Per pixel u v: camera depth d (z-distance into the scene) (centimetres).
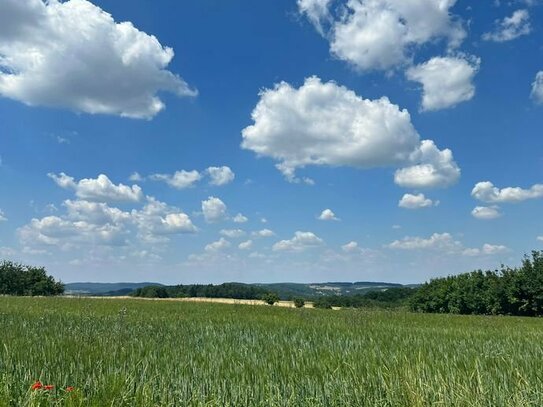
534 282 5622
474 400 560
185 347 1048
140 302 3469
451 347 1120
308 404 568
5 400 513
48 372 662
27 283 8050
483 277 6619
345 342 1202
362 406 566
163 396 561
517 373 680
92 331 1303
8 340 1048
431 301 7200
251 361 840
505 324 2347
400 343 1203
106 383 592
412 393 561
